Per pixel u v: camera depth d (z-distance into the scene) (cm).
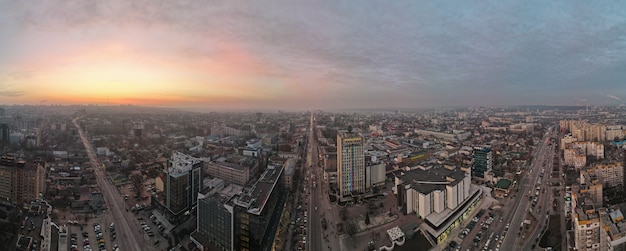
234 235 19250
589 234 18138
